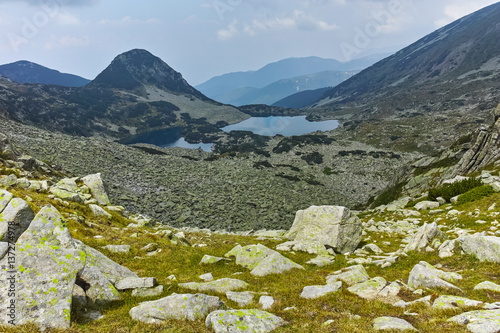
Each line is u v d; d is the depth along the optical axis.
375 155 129.12
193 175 89.19
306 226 26.31
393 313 10.30
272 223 58.59
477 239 16.56
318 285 13.41
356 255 22.59
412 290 12.38
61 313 9.05
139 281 12.72
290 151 145.75
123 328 9.12
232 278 14.97
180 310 9.99
